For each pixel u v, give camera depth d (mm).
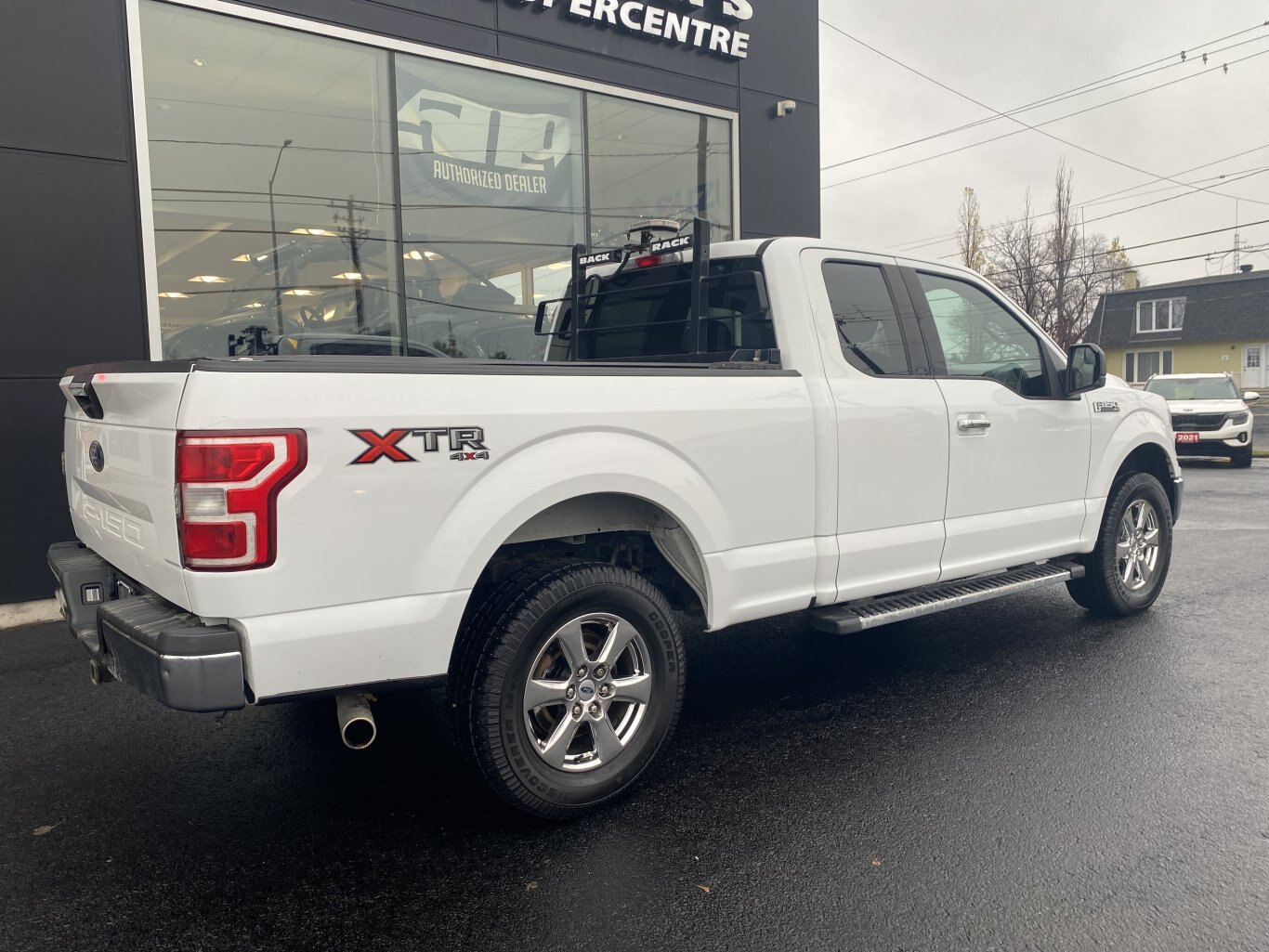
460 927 2479
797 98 9875
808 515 3684
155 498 2568
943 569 4223
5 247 5570
